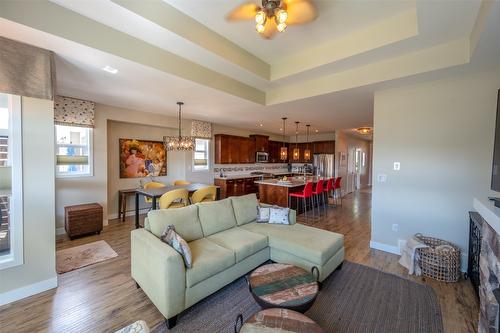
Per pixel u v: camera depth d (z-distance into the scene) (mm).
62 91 3629
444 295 2344
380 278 2672
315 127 7500
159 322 1961
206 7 2307
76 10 2068
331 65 3123
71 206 4172
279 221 3377
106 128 4637
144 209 5688
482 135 2750
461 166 2883
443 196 3008
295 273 2023
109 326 1911
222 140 6996
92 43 2201
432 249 2744
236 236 2826
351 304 2205
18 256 2244
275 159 9336
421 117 3117
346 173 9227
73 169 4352
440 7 1957
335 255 2717
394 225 3387
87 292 2375
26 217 2285
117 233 4207
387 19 2518
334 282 2586
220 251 2377
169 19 2307
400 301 2250
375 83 3084
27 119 2270
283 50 3246
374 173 3533
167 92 3607
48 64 2266
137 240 2369
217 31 2746
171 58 2859
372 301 2250
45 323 1935
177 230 2562
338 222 5031
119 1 1982
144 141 5684
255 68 3445
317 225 4812
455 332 1859
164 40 2502
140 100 4148
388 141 3385
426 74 2775
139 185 5625
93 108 4340
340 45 2914
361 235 4188
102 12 2082
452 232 2953
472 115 2797
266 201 5910
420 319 2006
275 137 9578
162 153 6043
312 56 3199
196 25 2555
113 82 3174
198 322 1964
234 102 4176
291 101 4051
